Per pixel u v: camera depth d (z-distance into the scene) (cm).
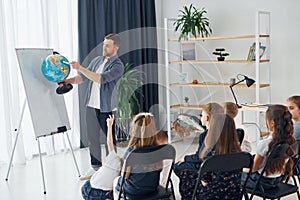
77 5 571
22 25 525
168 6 673
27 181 445
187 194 306
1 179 453
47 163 516
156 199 283
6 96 508
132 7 627
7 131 511
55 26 551
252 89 600
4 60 504
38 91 428
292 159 323
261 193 297
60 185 429
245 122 596
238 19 604
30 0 530
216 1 620
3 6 502
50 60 403
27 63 421
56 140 565
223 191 278
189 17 589
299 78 561
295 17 557
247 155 273
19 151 514
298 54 559
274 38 575
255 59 543
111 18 605
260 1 582
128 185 283
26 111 535
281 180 316
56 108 445
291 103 361
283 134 299
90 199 333
